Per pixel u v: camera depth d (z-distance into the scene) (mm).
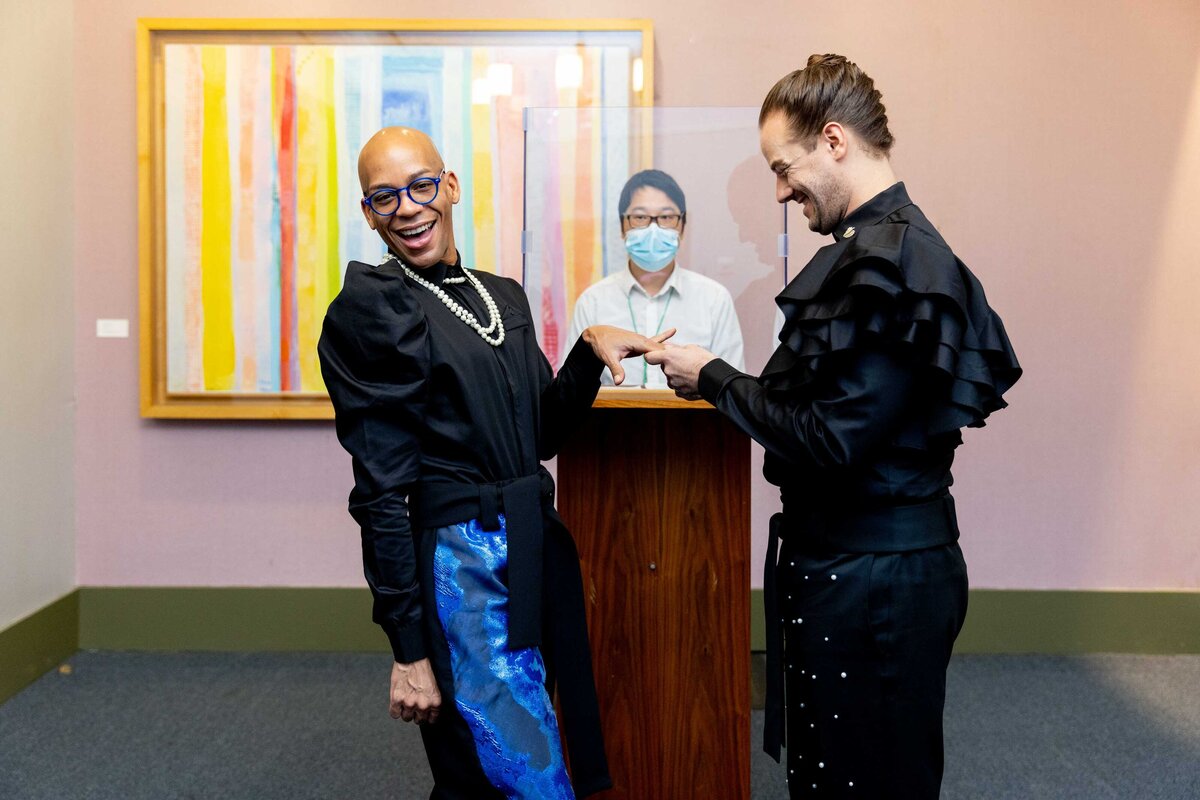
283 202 3760
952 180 3762
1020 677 3627
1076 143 3748
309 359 3799
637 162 2207
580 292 2256
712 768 2189
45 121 3617
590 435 2158
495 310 1834
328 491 3883
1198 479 3832
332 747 3041
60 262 3740
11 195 3428
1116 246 3777
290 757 2969
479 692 1697
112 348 3852
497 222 3730
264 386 3807
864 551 1638
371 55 3715
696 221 2209
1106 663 3773
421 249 1769
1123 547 3861
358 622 3900
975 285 1623
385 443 1679
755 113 2189
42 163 3609
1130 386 3816
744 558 2162
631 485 2158
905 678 1633
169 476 3881
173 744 3053
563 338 2273
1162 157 3746
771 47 3727
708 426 2148
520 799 1691
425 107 3715
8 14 3389
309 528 3895
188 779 2818
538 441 1924
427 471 1763
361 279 1689
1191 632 3865
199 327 3789
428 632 1718
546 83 3695
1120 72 3729
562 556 1864
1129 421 3826
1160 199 3758
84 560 3906
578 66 3686
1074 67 3729
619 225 2230
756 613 3822
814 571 1688
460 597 1713
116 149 3801
